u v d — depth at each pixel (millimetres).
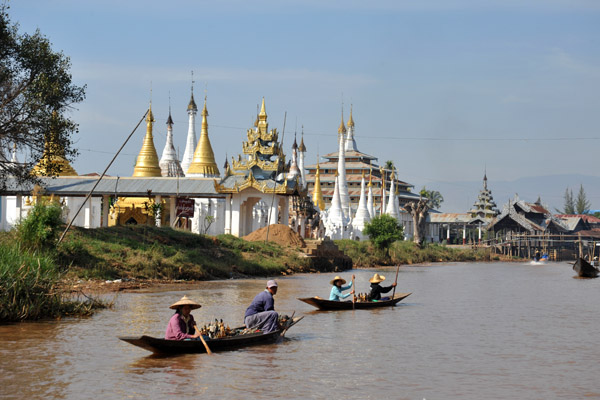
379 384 19578
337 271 73750
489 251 144750
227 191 77500
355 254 91375
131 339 21344
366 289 50719
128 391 18234
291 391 18578
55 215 43094
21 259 30625
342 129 142125
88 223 79000
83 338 25172
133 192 77312
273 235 73188
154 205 78750
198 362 21750
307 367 21516
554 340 27484
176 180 79500
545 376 20875
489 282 63719
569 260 153375
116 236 54312
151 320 29406
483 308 39031
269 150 81312
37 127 48406
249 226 83062
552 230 170000
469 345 26062
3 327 27312
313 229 106812
